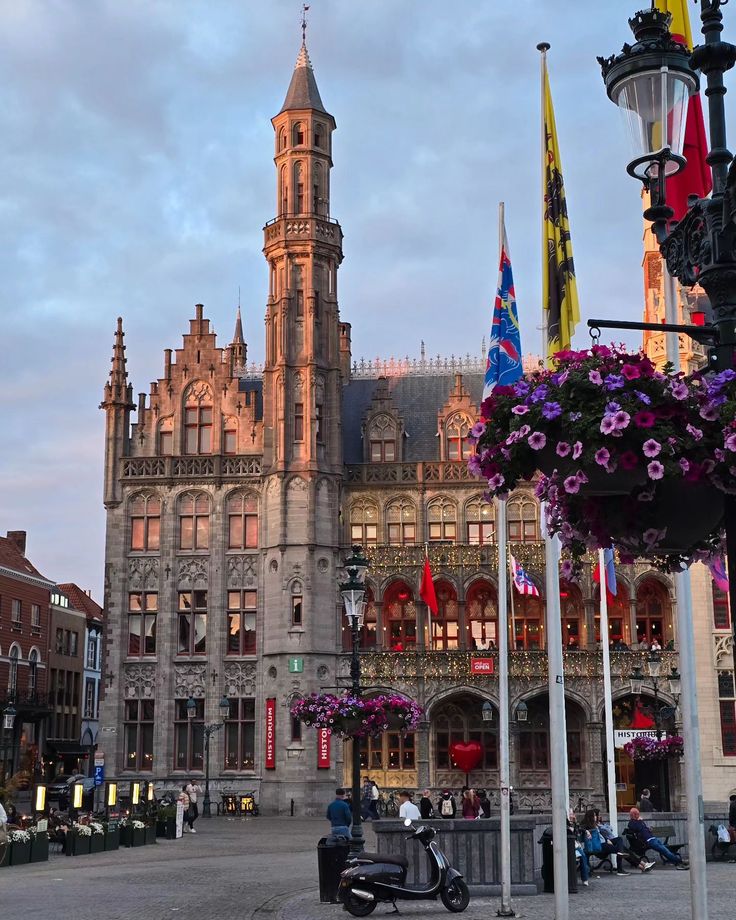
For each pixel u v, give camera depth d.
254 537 59.25
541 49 19.33
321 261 60.50
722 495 8.51
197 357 61.81
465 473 59.38
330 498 58.16
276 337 59.78
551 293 18.59
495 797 55.41
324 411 59.12
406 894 19.70
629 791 54.47
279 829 45.94
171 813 41.41
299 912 20.06
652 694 54.62
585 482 8.46
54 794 58.78
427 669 55.66
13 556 78.31
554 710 16.14
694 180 14.87
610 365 8.53
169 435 61.28
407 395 64.56
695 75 9.23
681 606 12.62
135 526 60.25
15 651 74.12
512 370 21.11
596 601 57.06
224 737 57.00
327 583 57.03
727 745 54.28
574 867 23.17
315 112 61.56
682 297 54.22
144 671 58.44
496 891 22.94
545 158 19.00
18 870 28.86
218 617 58.34
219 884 24.97
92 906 20.84
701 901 12.01
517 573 46.19
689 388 8.32
